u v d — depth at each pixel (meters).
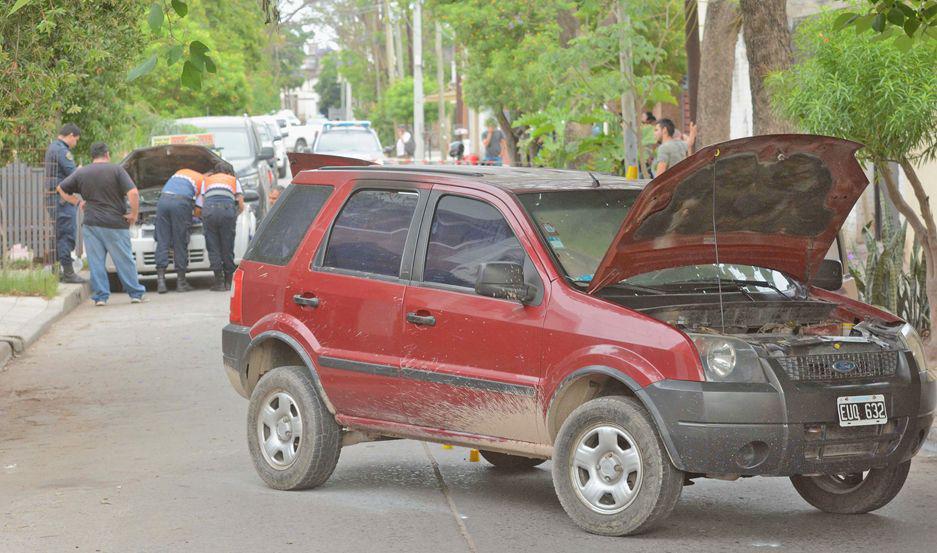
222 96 52.94
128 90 28.00
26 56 13.84
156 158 24.56
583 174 9.05
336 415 8.86
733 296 8.32
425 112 83.06
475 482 9.27
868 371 7.59
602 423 7.55
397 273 8.59
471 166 9.18
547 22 34.41
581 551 7.31
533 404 7.82
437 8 37.59
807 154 7.56
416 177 8.75
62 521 8.16
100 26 14.41
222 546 7.52
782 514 8.25
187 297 21.92
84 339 17.06
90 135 27.89
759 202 7.84
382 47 104.00
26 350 16.17
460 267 8.31
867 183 7.95
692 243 7.95
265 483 9.16
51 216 24.16
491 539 7.60
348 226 9.02
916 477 9.25
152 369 14.66
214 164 24.52
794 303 8.16
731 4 21.77
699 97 23.03
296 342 9.02
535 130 26.33
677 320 7.79
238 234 23.27
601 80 21.11
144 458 10.18
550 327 7.75
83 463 10.04
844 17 10.45
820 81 12.09
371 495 8.84
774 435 7.20
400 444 10.72
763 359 7.27
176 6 8.77
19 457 10.34
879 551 7.34
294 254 9.24
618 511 7.52
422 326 8.36
